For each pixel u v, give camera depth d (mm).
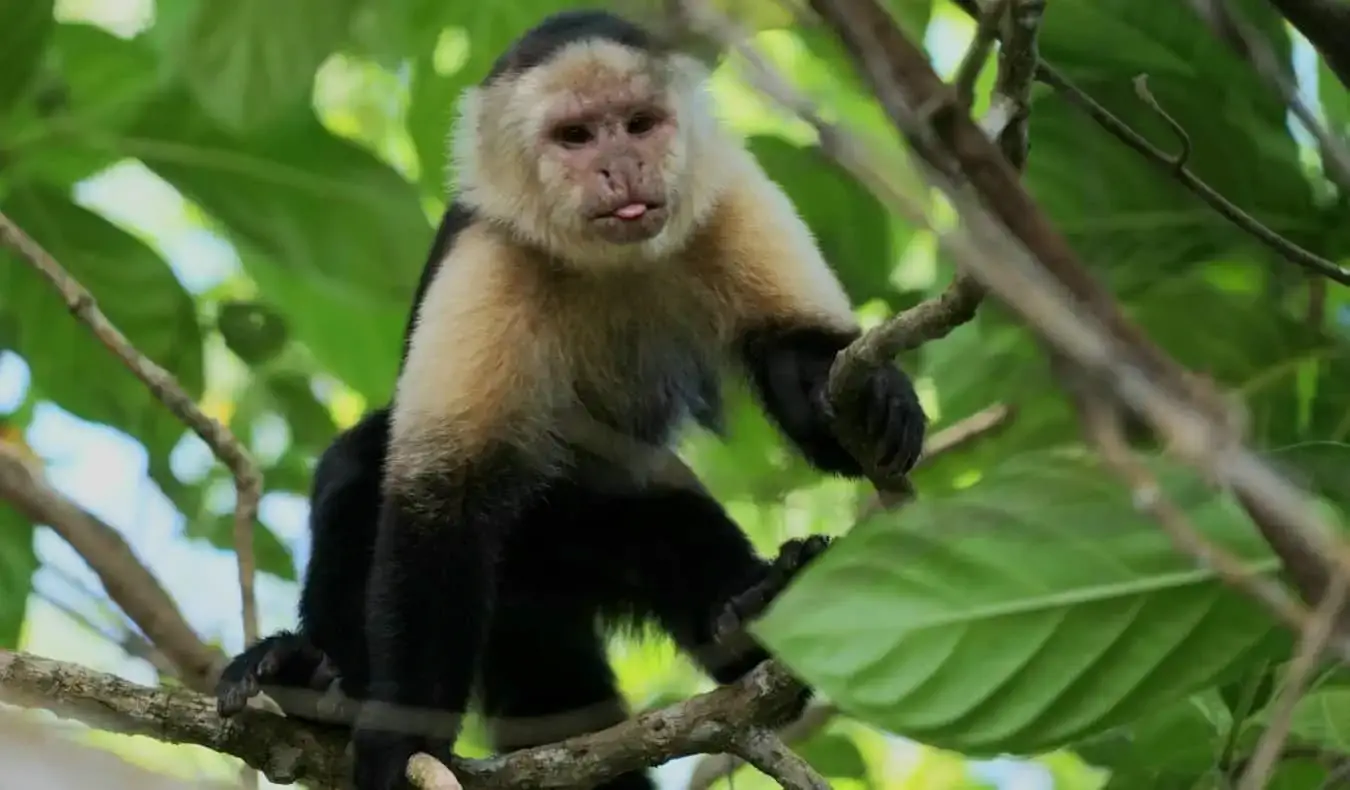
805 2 3080
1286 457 4125
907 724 3939
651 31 3639
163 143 8852
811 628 3986
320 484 8055
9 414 9852
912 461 6273
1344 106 6449
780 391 7668
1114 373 2785
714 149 7930
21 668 6363
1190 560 3891
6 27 8070
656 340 8406
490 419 7949
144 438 9336
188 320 9211
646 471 8578
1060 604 3992
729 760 7316
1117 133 5527
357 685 7676
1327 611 2963
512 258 8039
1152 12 6375
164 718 6508
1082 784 10250
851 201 8516
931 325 5301
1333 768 5648
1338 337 6461
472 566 7773
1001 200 2896
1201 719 6625
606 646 8930
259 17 8125
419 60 9422
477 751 9070
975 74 3047
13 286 8953
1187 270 6719
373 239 9023
